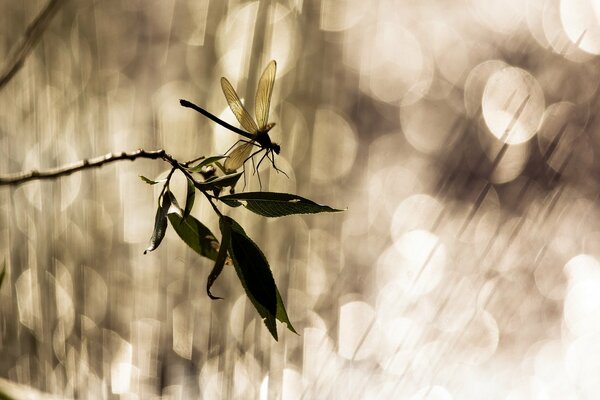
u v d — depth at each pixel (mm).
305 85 2818
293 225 2430
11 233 2146
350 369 2279
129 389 2037
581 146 4469
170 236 2305
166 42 3252
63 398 1858
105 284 2273
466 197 4344
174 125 2633
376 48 5164
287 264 2391
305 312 2434
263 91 1098
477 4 5508
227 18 2838
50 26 2604
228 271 2176
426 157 4895
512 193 4238
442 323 2955
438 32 5574
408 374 2404
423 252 3617
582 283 3852
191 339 2115
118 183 2531
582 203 4230
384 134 4961
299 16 2857
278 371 1983
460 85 5332
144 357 2102
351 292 2996
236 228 1077
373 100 5094
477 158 4672
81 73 2625
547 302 3643
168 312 2164
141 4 3348
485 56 5371
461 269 3373
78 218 2334
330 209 1071
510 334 3285
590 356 3357
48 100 2441
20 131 2412
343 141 3781
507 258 3488
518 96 4961
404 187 4520
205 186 1076
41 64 2480
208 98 2686
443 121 5180
